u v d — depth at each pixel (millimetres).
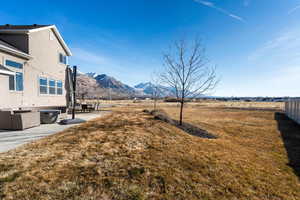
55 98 11633
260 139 6555
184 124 8156
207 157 3793
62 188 2219
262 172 3322
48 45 10781
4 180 2338
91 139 4578
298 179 3135
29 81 9109
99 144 4152
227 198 2316
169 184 2516
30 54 9133
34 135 4984
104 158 3273
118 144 4215
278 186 2809
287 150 5133
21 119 5660
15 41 9031
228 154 4230
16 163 2906
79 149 3736
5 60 7641
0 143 4137
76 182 2375
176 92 8078
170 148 4176
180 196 2262
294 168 3686
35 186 2230
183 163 3303
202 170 3088
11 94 7883
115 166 2943
